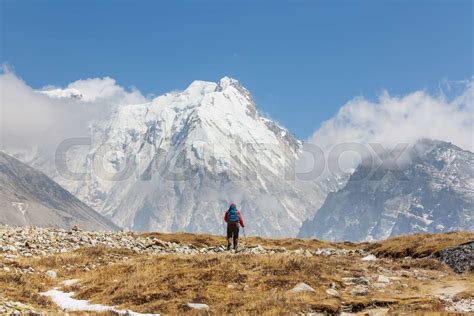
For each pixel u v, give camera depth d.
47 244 44.09
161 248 46.34
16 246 42.09
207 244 53.09
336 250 49.34
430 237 47.53
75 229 51.34
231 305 28.56
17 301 28.56
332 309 27.97
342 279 34.00
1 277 32.97
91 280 34.28
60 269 37.41
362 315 27.42
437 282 34.25
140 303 29.81
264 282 32.12
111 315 26.91
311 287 31.53
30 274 35.12
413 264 38.97
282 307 27.92
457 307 28.25
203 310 27.81
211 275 33.19
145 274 34.06
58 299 31.03
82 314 26.78
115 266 37.12
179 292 30.78
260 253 42.72
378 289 32.44
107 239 48.31
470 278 34.78
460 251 38.91
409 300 29.12
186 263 36.78
